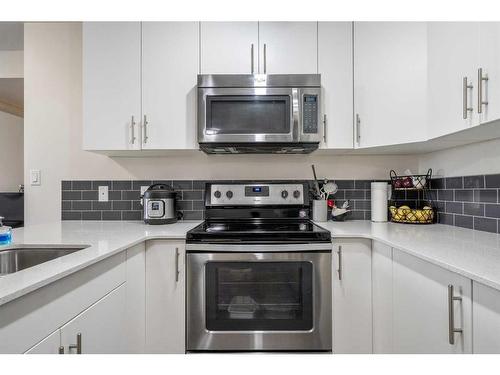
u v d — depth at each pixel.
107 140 1.81
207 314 1.56
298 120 1.75
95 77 1.81
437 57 1.39
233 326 1.56
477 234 1.50
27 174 2.17
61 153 2.17
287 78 1.77
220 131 1.76
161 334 1.59
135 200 2.17
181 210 2.16
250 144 1.80
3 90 3.18
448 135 1.36
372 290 1.58
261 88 1.76
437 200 1.96
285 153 2.10
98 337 1.15
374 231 1.63
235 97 1.76
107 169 2.18
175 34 1.82
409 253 1.17
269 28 1.82
